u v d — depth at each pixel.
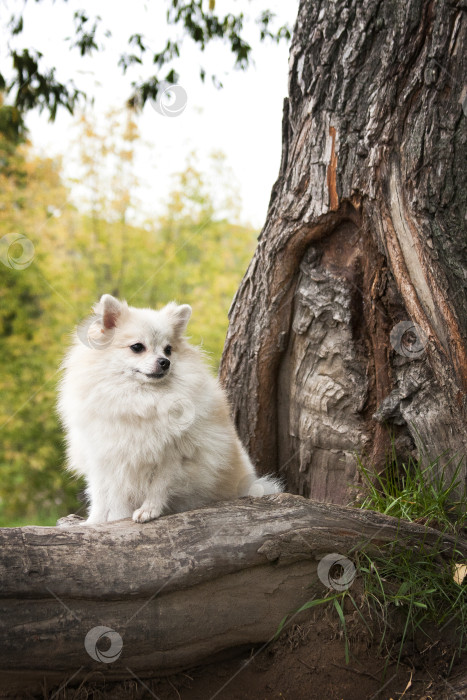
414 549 2.99
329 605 2.88
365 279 3.77
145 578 2.61
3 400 9.40
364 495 3.77
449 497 3.46
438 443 3.55
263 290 4.13
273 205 4.08
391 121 3.50
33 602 2.46
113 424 3.18
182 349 3.52
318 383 4.02
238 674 2.80
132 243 10.00
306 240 3.92
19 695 2.54
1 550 2.47
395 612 2.91
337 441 3.97
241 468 3.53
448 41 3.36
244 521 2.88
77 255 10.24
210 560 2.72
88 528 2.74
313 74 3.77
